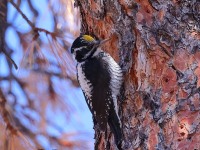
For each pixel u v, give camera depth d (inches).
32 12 553.3
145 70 457.1
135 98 463.2
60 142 538.0
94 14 482.9
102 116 483.5
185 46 446.6
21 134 506.9
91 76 496.7
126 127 465.1
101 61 493.7
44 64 532.4
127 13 464.8
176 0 452.1
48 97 546.6
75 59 509.0
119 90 475.5
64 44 518.9
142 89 456.8
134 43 465.7
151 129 448.1
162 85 448.8
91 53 501.7
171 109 442.3
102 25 485.1
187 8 450.3
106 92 487.8
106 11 476.1
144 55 458.0
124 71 473.1
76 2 502.3
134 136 457.7
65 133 542.0
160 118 444.8
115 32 474.9
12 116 534.0
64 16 525.3
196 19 449.4
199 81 439.5
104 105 485.1
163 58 450.9
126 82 473.4
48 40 509.7
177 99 441.7
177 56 446.9
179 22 450.3
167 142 440.1
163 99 446.6
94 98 492.7
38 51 512.7
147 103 453.1
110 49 487.5
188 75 442.3
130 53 468.8
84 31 506.6
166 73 448.8
